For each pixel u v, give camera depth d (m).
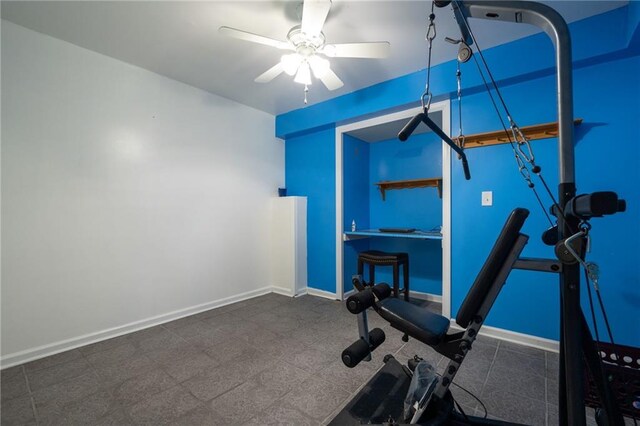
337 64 2.46
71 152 2.18
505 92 2.27
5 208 1.92
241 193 3.38
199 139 2.97
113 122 2.39
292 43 1.81
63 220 2.14
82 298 2.22
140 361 1.97
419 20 1.89
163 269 2.69
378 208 3.87
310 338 2.32
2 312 1.90
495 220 2.33
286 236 3.57
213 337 2.34
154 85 2.63
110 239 2.37
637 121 1.83
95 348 2.16
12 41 1.93
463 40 1.10
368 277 3.82
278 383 1.71
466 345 1.18
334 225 3.44
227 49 2.25
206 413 1.46
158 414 1.46
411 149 3.60
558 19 0.86
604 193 0.70
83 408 1.50
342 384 1.69
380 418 1.40
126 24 1.94
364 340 1.54
